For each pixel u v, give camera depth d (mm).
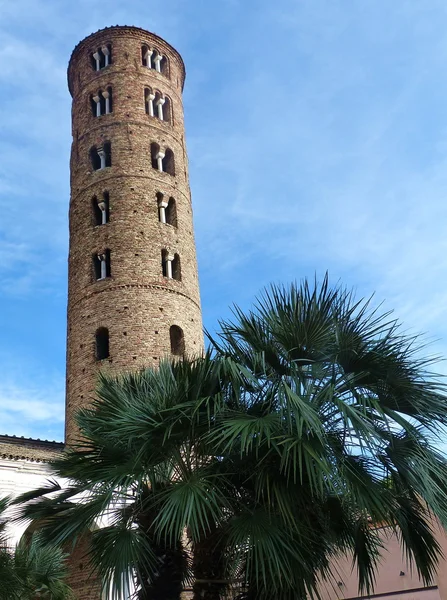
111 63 46219
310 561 12758
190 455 13594
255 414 13719
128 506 14477
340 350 13656
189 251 41906
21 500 15945
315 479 11648
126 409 14109
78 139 44625
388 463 13438
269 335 14180
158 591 13742
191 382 14148
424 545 14016
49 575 16094
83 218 41250
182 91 50688
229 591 13547
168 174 43469
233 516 13234
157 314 37500
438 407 13477
